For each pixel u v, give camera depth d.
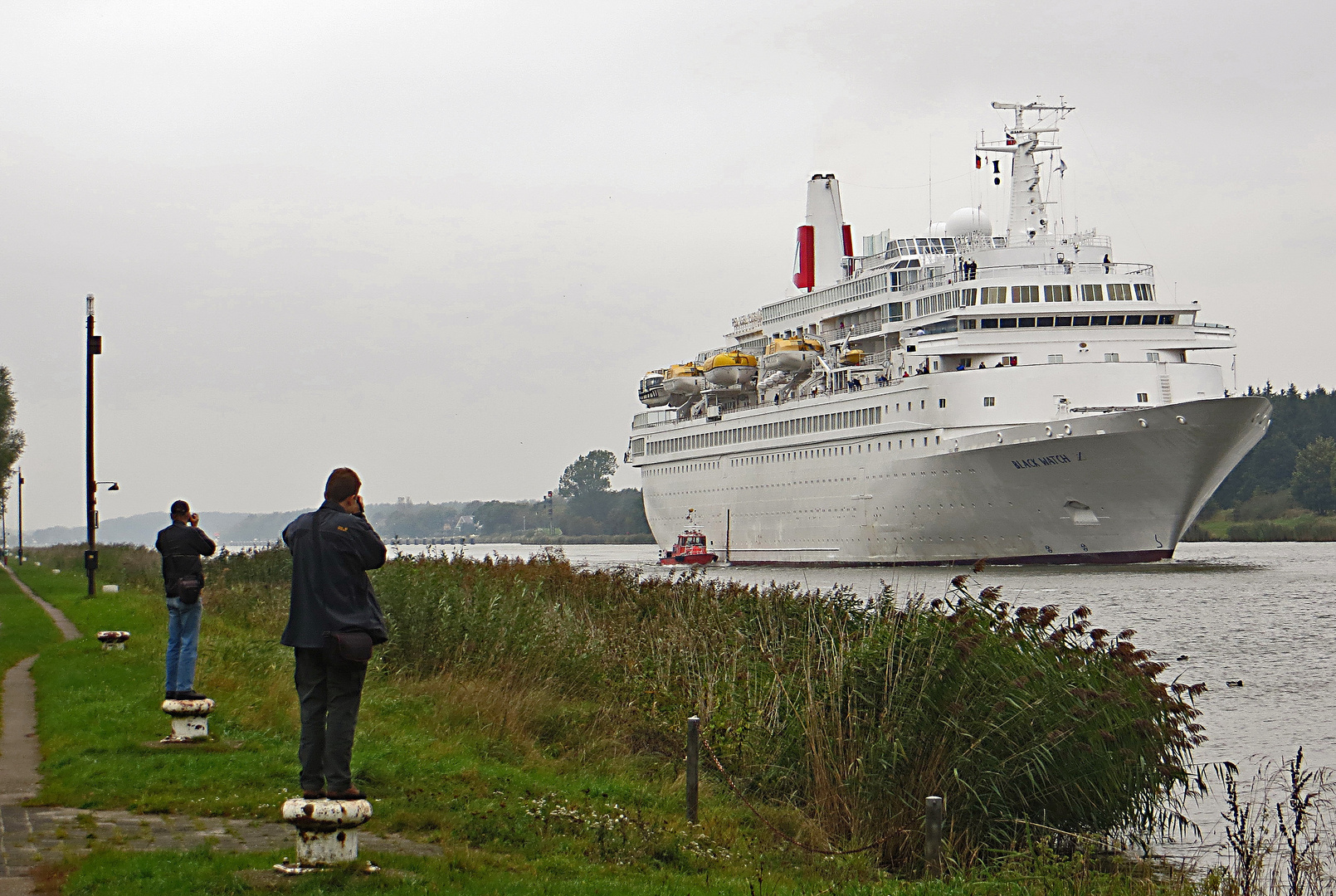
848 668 21.16
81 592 49.84
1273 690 35.41
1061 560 77.25
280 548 52.22
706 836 16.39
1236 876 17.42
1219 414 67.19
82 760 16.38
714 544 115.19
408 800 15.59
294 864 12.02
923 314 87.31
